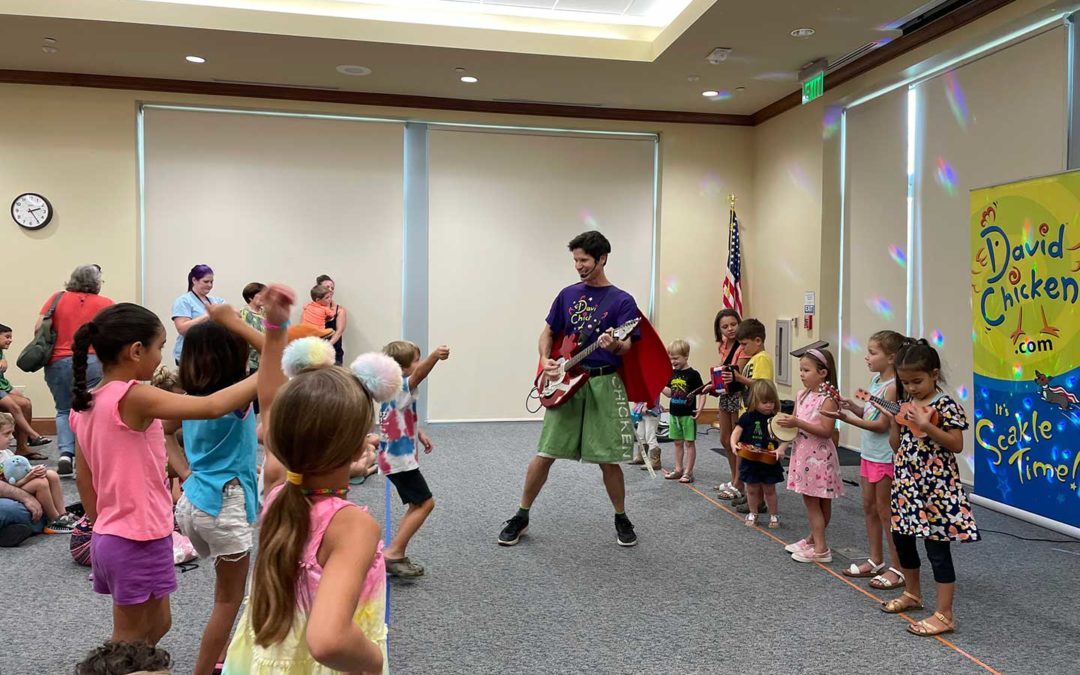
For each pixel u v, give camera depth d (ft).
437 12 20.34
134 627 6.73
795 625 10.12
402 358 11.40
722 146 26.43
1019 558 12.90
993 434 15.37
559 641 9.55
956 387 18.15
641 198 26.53
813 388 12.70
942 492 9.78
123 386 6.55
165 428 10.53
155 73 22.39
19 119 22.38
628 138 26.37
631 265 26.61
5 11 17.74
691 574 11.98
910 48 18.53
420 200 25.16
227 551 7.38
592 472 18.94
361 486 16.90
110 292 23.00
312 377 4.08
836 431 12.55
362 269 24.93
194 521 7.32
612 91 23.58
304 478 4.10
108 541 6.55
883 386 11.37
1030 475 14.57
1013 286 14.62
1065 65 14.90
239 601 7.60
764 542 13.66
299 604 4.00
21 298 22.59
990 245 15.12
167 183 23.62
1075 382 13.48
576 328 13.67
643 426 19.47
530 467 13.46
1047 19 15.25
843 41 18.70
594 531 14.17
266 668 4.04
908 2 16.19
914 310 19.52
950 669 8.97
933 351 9.91
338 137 24.59
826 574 12.05
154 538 6.68
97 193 22.85
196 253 23.88
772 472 14.39
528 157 25.75
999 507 15.35
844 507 16.05
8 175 22.40
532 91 23.76
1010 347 14.75
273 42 19.45
